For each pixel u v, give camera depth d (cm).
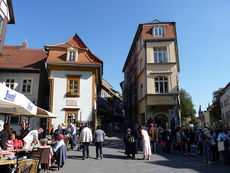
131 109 3541
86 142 1008
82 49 2186
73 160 966
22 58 2442
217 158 982
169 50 2373
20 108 922
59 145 793
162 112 2203
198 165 890
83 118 1953
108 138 2267
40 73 2217
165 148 1354
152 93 2256
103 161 948
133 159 1014
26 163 590
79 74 2062
